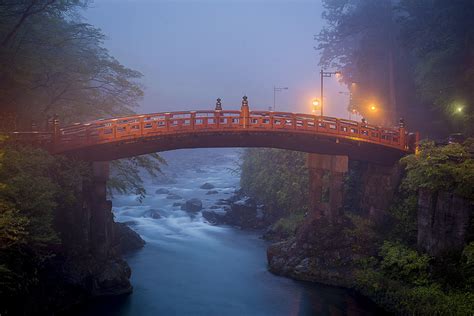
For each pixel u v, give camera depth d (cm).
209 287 3097
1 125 2770
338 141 3098
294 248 3431
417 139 3197
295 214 4591
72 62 3403
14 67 2788
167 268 3512
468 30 3409
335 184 3325
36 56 3047
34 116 3338
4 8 2827
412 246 2908
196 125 2862
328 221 3353
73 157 2789
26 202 2002
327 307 2747
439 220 2628
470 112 3456
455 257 2470
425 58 3822
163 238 4516
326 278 3134
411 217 3034
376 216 3422
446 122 4209
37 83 3209
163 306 2750
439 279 2502
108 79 3759
